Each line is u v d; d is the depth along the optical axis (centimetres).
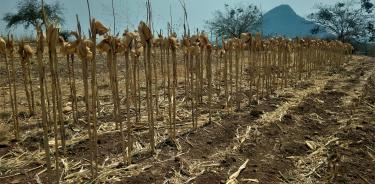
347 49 2527
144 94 976
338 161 549
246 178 491
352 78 1509
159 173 495
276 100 966
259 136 658
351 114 855
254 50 920
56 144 410
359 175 511
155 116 764
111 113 784
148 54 530
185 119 748
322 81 1376
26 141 609
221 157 558
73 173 486
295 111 849
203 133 657
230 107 861
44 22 371
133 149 574
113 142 604
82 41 430
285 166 539
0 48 605
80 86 1095
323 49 1830
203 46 712
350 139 658
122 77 1257
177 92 1011
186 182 473
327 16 5681
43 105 385
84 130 668
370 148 614
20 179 477
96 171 475
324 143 640
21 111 771
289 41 1198
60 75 1284
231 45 850
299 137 671
